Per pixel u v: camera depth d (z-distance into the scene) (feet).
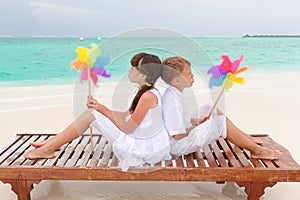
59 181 11.01
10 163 9.23
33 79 33.35
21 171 8.91
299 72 37.78
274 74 36.17
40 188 10.54
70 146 10.49
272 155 9.62
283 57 51.96
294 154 13.29
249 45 62.64
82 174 8.91
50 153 9.70
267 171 8.77
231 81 9.50
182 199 9.84
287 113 19.22
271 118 18.30
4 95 24.43
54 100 22.74
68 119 18.38
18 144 10.91
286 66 43.78
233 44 58.95
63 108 20.52
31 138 11.51
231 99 22.38
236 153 10.00
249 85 28.48
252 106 20.72
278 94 24.52
